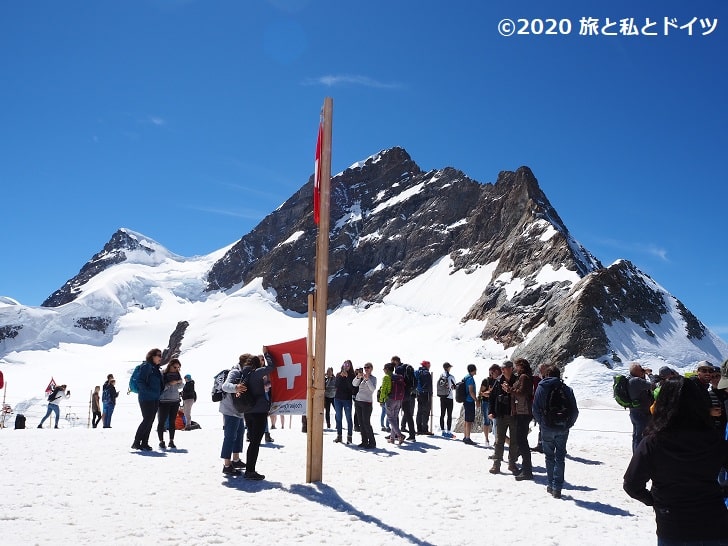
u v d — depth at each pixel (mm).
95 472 11000
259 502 9062
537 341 45094
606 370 35875
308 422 10844
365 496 9805
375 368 75500
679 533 3957
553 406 10305
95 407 23047
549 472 10641
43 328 169500
